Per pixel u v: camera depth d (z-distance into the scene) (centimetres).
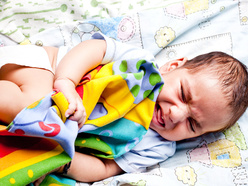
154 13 108
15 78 76
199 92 88
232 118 97
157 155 97
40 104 62
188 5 110
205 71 91
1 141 62
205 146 102
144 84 84
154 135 98
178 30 109
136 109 86
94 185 83
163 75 95
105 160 93
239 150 100
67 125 65
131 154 94
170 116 86
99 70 88
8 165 60
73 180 83
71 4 105
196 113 89
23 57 78
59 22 105
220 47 112
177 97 89
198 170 90
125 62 83
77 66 79
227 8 112
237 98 92
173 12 109
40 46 93
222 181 88
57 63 89
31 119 58
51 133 58
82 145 83
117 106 80
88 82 78
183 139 106
